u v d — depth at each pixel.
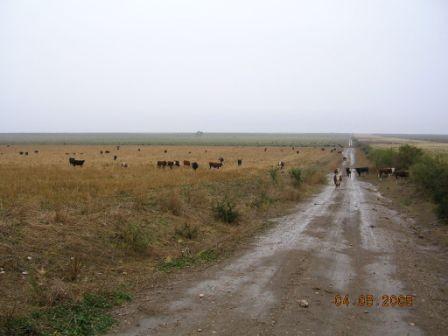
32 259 8.85
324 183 31.70
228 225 15.17
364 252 11.85
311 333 6.48
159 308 7.39
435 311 7.53
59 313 6.89
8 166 32.59
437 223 16.17
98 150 73.62
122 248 10.76
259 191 23.03
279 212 18.53
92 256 9.87
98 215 12.98
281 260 10.82
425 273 9.92
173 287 8.58
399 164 38.91
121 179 24.00
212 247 11.94
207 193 20.22
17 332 6.08
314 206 20.58
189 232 12.86
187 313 7.20
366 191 27.34
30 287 7.62
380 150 48.50
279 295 8.18
